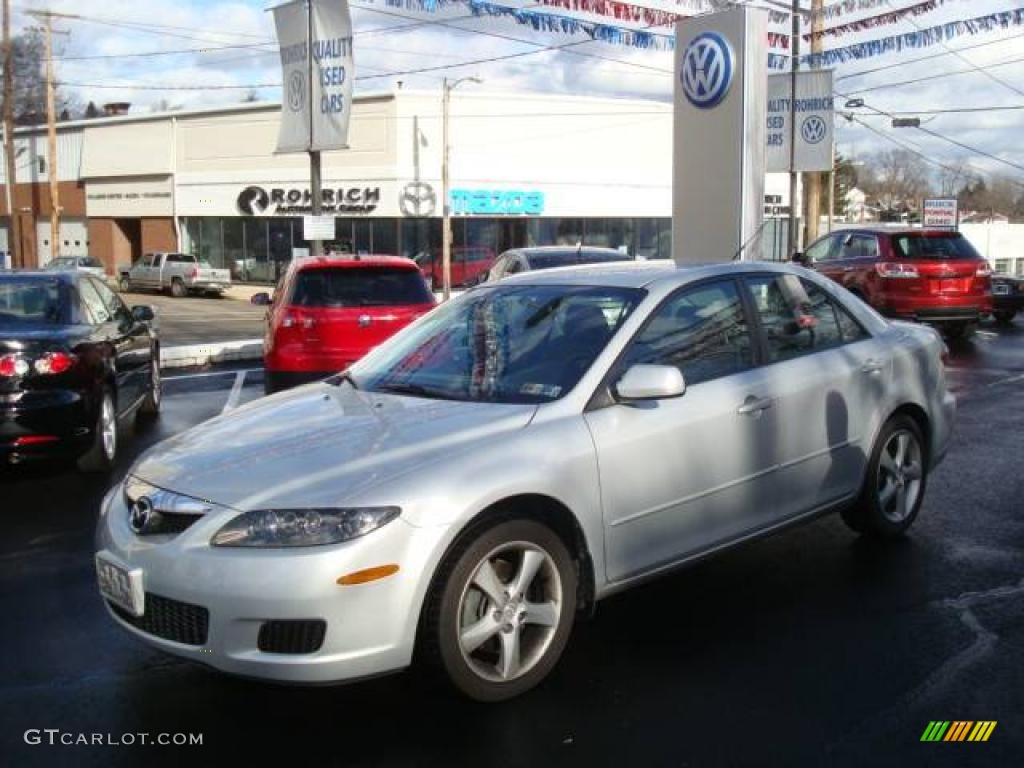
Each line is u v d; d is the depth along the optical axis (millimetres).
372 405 4648
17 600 5367
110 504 4320
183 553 3777
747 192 13883
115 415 8508
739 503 4941
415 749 3754
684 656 4508
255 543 3699
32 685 4359
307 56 21531
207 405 11547
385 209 43125
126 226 54594
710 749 3711
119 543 4031
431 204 43438
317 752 3754
